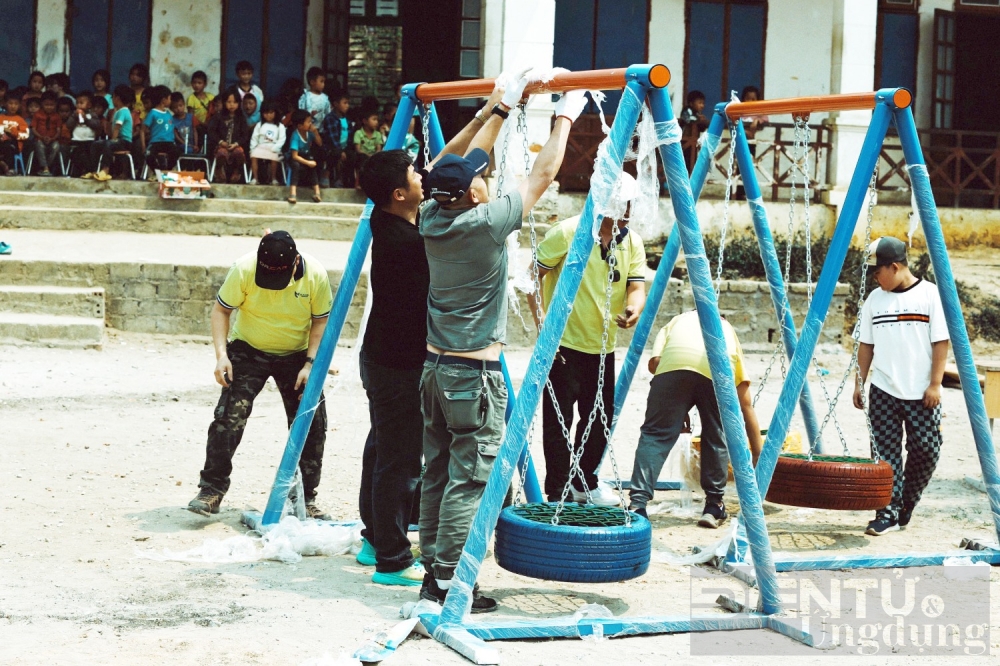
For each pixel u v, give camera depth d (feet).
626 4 65.98
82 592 16.33
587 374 23.30
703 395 21.90
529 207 15.47
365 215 19.92
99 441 27.73
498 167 17.52
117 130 58.85
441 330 15.62
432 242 15.37
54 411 31.37
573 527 15.38
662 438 21.93
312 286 20.72
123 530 19.99
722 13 66.74
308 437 21.31
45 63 65.05
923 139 68.39
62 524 20.18
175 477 24.43
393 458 17.31
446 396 15.52
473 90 18.06
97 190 57.98
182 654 13.71
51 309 44.70
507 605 16.84
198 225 55.36
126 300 46.24
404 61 76.23
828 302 18.66
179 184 56.49
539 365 14.94
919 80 68.74
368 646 14.02
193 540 19.54
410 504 17.62
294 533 19.61
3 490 22.40
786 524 23.07
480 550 14.96
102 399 33.60
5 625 14.67
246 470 25.40
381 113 66.74
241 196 58.59
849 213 18.70
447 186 14.94
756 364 47.80
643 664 14.21
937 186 67.92
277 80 67.21
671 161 15.57
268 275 20.13
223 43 66.18
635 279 23.39
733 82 67.05
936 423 22.11
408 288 16.74
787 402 18.71
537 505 16.92
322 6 68.03
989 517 23.57
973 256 63.21
